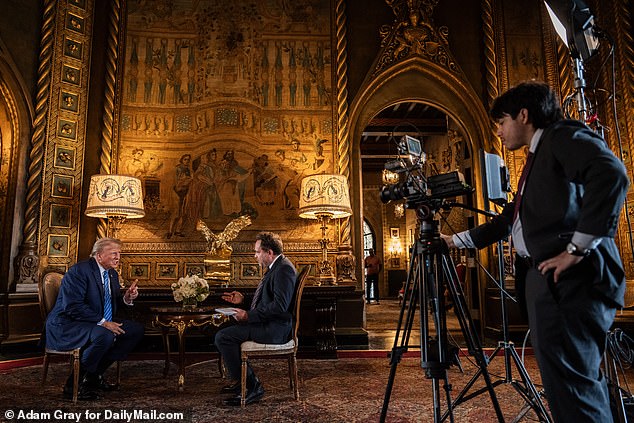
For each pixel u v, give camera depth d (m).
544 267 1.49
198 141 6.60
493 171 3.83
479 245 2.12
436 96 7.18
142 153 6.48
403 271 18.95
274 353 3.38
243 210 6.49
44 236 5.91
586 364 1.47
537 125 1.69
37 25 6.26
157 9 6.87
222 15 6.97
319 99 6.86
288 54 6.96
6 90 5.87
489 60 7.02
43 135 6.05
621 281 1.50
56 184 6.07
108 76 6.53
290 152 6.70
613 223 1.33
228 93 6.76
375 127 13.04
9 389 3.73
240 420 2.89
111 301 3.98
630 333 5.75
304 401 3.35
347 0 7.23
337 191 5.84
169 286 6.18
